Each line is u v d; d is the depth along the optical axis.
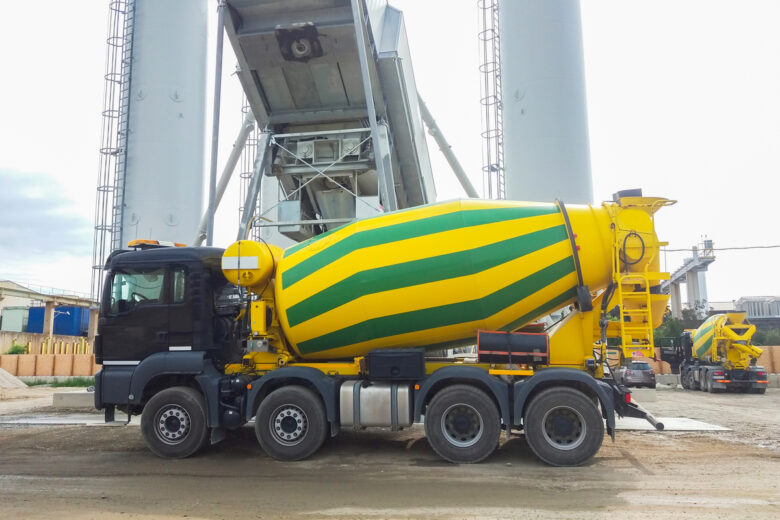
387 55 14.66
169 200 27.53
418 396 8.30
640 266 8.23
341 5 13.88
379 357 8.47
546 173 23.52
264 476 7.42
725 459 8.30
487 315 8.35
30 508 5.94
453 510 5.77
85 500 6.27
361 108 15.32
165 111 27.97
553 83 23.89
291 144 15.80
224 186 26.03
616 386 8.23
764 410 16.02
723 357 24.25
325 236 9.08
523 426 8.06
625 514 5.56
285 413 8.51
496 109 26.78
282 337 9.27
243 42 14.33
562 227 8.39
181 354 8.84
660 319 8.41
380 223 8.80
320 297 8.64
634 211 8.32
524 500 6.12
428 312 8.39
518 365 8.34
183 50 28.67
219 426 8.70
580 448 7.77
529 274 8.23
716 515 5.51
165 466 8.11
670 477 7.14
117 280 9.25
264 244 9.15
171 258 9.17
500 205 8.62
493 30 27.30
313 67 14.66
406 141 16.27
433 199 19.34
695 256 51.25
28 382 30.78
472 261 8.21
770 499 6.09
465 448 8.00
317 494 6.46
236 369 9.19
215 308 9.23
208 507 5.97
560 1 24.44
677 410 15.77
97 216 29.11
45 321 44.47
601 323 8.31
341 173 15.59
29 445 9.88
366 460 8.38
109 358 9.07
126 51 28.86
